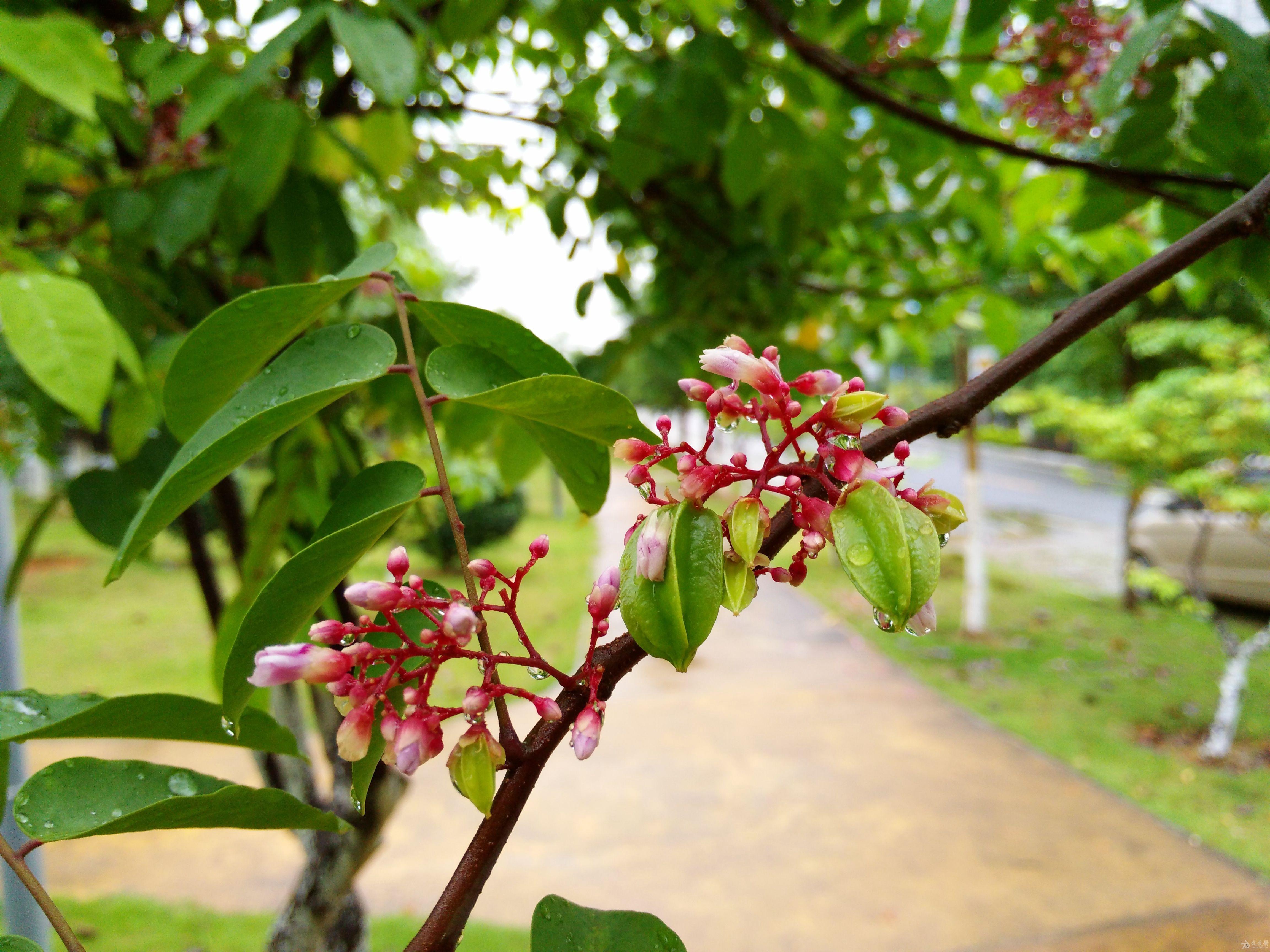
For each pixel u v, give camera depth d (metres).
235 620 0.31
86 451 1.85
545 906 0.19
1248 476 1.60
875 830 1.16
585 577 2.77
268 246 0.42
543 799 1.26
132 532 0.17
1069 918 0.95
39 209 0.48
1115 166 0.43
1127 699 1.64
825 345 0.95
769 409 0.18
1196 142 0.41
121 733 0.21
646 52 0.57
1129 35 0.45
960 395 0.20
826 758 1.40
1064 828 1.16
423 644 0.18
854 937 0.93
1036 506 4.49
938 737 1.48
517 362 0.21
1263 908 0.96
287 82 0.48
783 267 0.69
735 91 0.55
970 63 0.51
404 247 0.95
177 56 0.36
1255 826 1.15
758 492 0.17
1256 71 0.29
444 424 0.47
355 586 0.18
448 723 1.42
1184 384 1.67
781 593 2.58
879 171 0.68
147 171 0.45
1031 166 0.68
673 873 1.06
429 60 0.59
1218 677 1.77
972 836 1.14
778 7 0.52
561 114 0.64
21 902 0.48
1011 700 1.65
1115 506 4.52
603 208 0.72
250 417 0.17
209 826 0.19
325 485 0.35
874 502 0.16
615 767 1.37
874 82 0.54
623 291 0.67
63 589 2.69
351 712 0.17
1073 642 2.03
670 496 0.18
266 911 0.99
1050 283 0.85
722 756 1.41
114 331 0.28
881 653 1.97
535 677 0.18
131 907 0.99
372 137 0.54
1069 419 1.87
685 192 0.75
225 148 0.49
